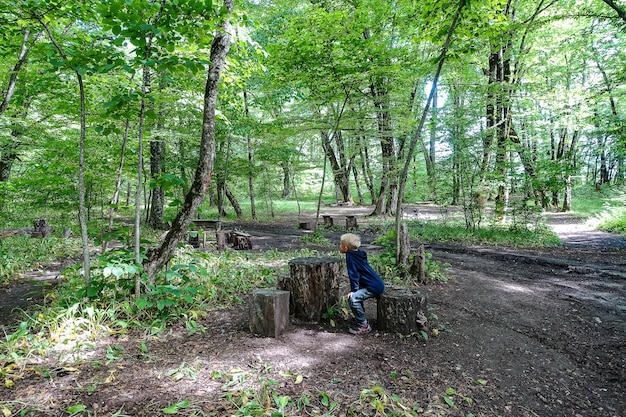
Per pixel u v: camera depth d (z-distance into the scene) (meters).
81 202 3.91
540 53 14.57
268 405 2.34
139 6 3.43
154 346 3.24
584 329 4.22
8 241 8.72
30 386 2.51
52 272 6.53
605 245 9.72
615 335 4.05
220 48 4.37
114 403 2.33
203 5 3.52
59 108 5.38
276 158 15.63
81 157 3.90
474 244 9.86
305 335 3.59
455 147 10.44
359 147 13.80
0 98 7.06
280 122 11.59
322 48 8.10
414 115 11.06
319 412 2.31
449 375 2.97
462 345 3.58
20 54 5.89
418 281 5.60
